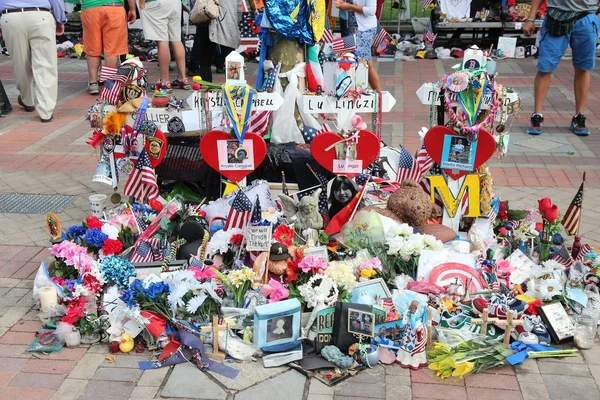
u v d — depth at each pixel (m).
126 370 3.88
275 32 5.73
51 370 3.88
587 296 4.44
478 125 4.96
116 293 4.28
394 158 5.95
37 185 6.85
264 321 3.92
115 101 5.24
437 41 14.43
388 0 16.42
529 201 6.38
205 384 3.75
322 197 5.16
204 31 10.55
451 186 5.17
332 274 4.17
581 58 8.12
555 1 7.94
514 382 3.78
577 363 3.96
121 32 10.18
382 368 3.91
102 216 5.48
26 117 9.38
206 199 5.78
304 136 5.75
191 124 5.55
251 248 4.36
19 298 4.68
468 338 4.05
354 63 5.23
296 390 3.69
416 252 4.53
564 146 8.02
